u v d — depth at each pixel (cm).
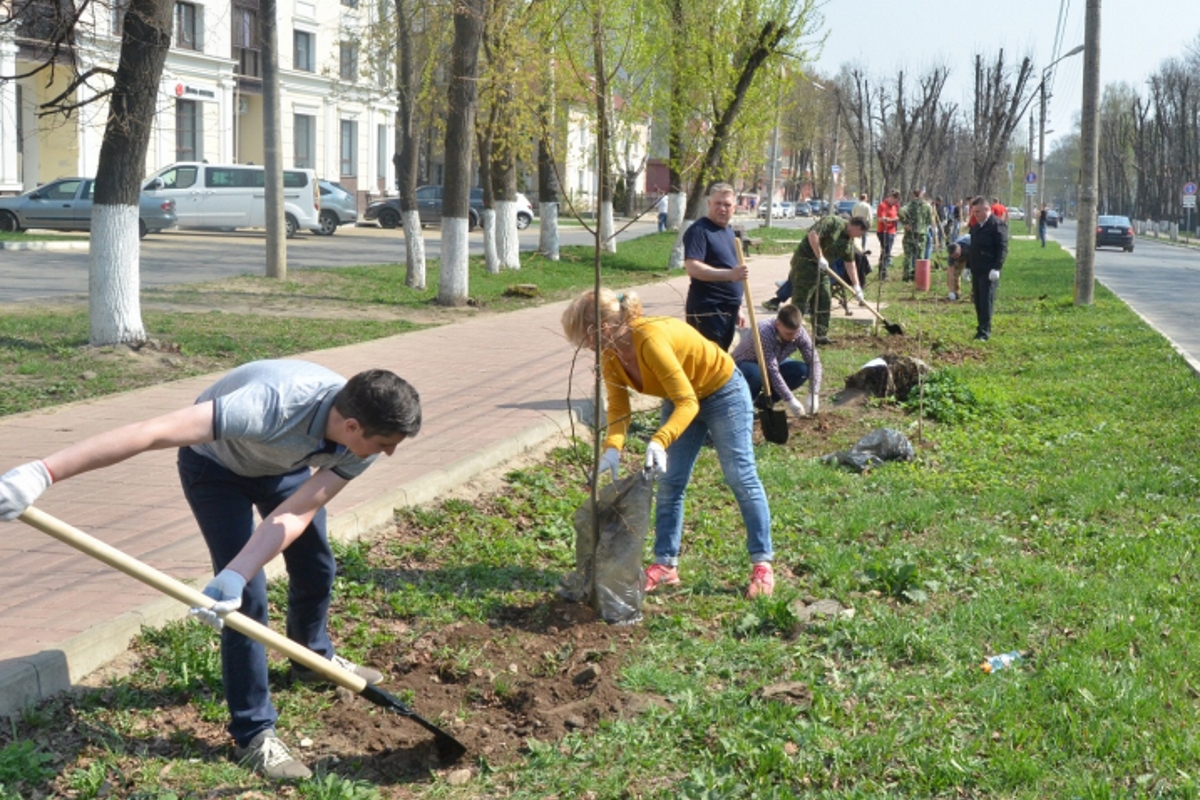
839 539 659
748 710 422
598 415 523
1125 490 764
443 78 2358
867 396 1086
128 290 1162
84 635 443
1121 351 1454
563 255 2922
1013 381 1255
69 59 1207
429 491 694
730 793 370
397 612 527
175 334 1301
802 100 7788
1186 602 538
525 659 485
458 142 1775
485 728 423
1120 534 666
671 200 3416
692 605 551
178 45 3825
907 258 2505
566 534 662
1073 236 7188
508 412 940
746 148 2736
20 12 1189
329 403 368
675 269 2788
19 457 755
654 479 584
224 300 1709
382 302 1800
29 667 411
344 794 372
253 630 350
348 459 375
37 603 483
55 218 3008
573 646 496
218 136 4088
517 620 530
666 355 529
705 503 733
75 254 2461
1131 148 10288
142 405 938
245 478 399
